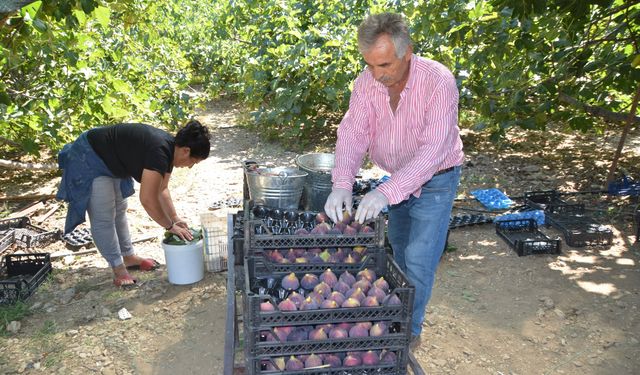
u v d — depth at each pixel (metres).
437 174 3.25
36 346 3.91
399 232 3.74
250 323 2.25
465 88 8.09
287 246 2.82
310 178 4.43
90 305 4.48
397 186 2.71
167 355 3.82
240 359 3.64
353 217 3.08
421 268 3.44
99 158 4.36
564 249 5.54
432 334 4.06
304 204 4.63
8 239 5.55
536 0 4.68
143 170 4.20
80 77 6.91
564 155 9.04
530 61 7.13
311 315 2.29
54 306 4.47
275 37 11.12
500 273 5.04
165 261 5.25
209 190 7.49
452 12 6.55
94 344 3.94
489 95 8.01
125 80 9.36
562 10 5.04
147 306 4.46
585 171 8.13
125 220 5.05
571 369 3.65
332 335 2.35
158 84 10.73
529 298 4.58
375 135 3.35
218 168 8.59
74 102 7.21
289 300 2.35
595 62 6.74
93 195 4.43
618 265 5.16
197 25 20.05
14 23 4.25
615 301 4.49
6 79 6.87
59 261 5.33
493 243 5.72
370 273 2.79
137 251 5.59
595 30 7.18
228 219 4.04
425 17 6.76
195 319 4.27
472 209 6.69
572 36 6.20
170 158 4.27
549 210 6.45
